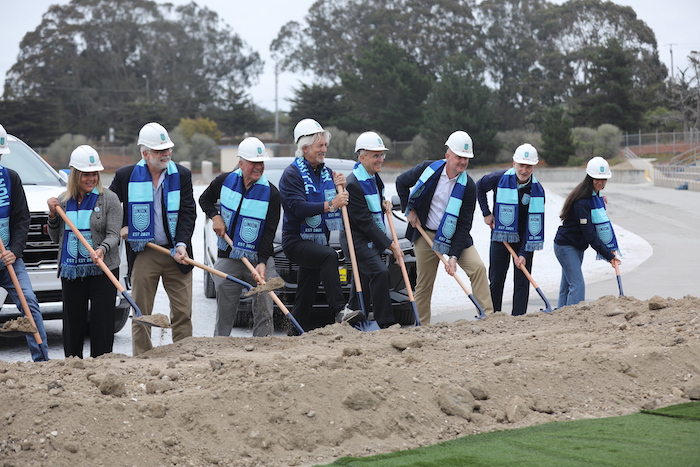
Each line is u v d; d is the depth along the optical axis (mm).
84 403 4531
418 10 91688
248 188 7102
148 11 97000
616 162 60562
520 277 8664
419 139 65312
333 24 95312
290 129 76688
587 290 11266
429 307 8633
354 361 5551
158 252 6832
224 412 4668
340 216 7715
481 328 7176
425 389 5195
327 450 4562
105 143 80375
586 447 4477
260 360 5477
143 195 6703
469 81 65125
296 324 7039
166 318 6184
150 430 4449
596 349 6199
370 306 8719
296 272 8773
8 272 6523
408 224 8625
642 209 27172
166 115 79812
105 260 6605
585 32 91375
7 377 4918
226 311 7188
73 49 94500
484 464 4238
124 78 94688
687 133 60406
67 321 6625
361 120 72062
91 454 4211
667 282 11898
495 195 8625
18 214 6508
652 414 5188
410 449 4570
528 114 85750
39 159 9469
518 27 93500
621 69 69938
